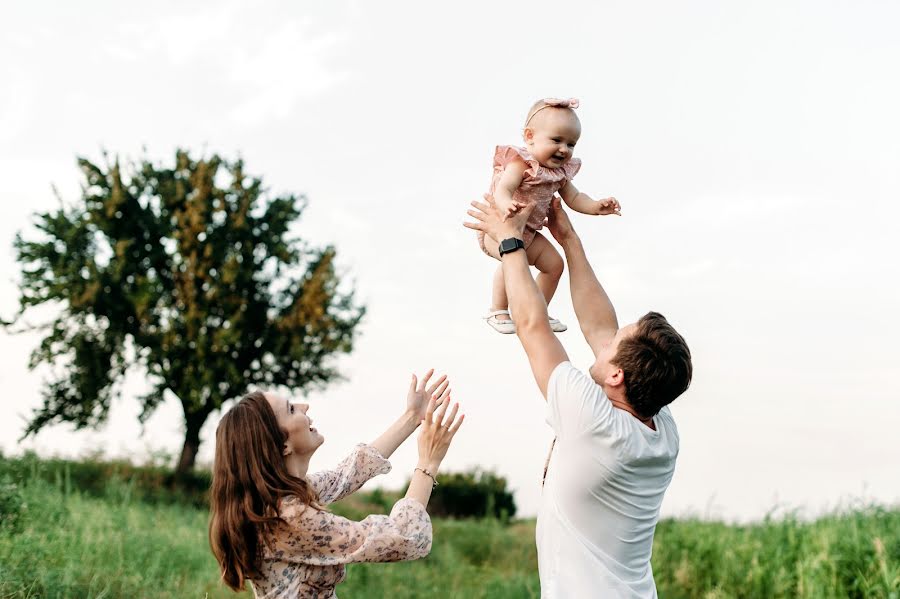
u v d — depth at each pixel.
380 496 21.25
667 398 2.78
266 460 2.90
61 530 7.62
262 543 2.87
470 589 10.48
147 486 17.92
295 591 2.87
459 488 23.58
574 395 2.70
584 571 2.68
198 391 24.02
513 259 2.94
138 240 25.72
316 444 3.13
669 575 10.20
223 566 2.92
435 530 15.80
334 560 2.86
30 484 9.85
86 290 24.02
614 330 3.27
